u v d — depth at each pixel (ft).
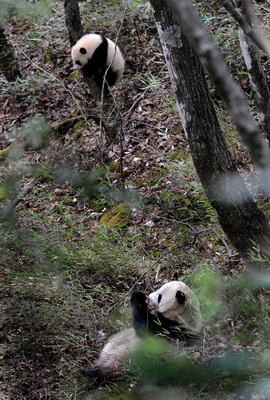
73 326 27.43
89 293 29.94
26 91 51.70
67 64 54.95
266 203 30.14
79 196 39.91
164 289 24.00
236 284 14.39
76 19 47.01
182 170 38.29
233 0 23.82
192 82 22.35
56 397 25.03
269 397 13.01
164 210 35.37
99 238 34.35
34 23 54.60
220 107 41.86
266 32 37.88
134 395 13.53
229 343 16.42
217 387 13.60
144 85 49.73
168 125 44.88
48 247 29.12
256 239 23.97
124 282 30.81
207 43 6.13
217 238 31.01
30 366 26.81
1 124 50.31
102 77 45.83
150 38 53.01
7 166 23.40
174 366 9.58
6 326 28.66
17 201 36.99
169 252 29.48
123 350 24.07
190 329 21.91
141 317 23.90
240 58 43.68
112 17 53.06
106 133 44.01
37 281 27.32
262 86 26.66
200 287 14.87
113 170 41.50
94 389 24.07
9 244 25.81
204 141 23.08
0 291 28.17
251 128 6.42
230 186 23.40
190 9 6.08
